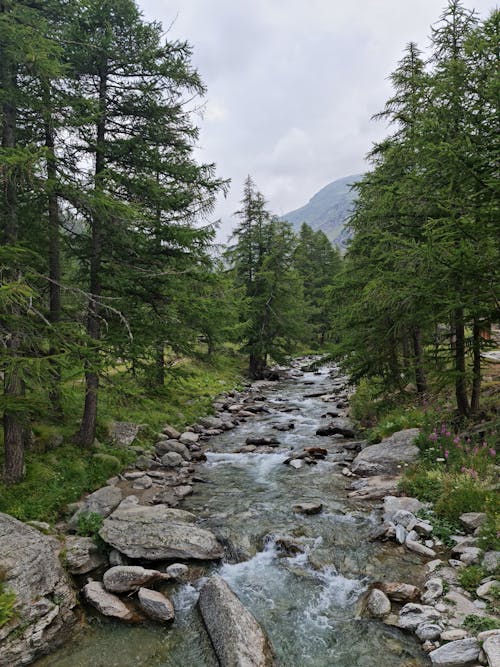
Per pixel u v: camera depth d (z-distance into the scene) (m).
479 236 8.76
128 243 11.03
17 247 7.68
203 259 12.30
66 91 10.27
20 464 9.27
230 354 36.19
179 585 6.93
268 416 20.34
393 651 5.29
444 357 11.80
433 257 9.02
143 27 11.25
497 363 18.20
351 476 11.56
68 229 11.38
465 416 11.70
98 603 6.25
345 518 8.99
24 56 7.83
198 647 5.59
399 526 8.05
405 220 13.09
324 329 48.94
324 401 23.89
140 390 12.74
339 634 5.71
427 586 6.27
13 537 6.70
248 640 5.35
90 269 12.23
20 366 7.40
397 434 12.48
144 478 11.41
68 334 8.74
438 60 11.63
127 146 11.24
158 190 11.01
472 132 9.33
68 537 7.86
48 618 5.69
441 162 8.98
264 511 9.58
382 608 5.95
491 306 9.39
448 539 7.40
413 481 9.71
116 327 11.58
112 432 13.69
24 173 7.75
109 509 9.09
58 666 5.29
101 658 5.41
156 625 6.01
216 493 10.81
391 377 15.62
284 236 30.72
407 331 14.54
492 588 5.83
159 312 11.97
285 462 13.14
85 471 10.77
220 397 23.53
